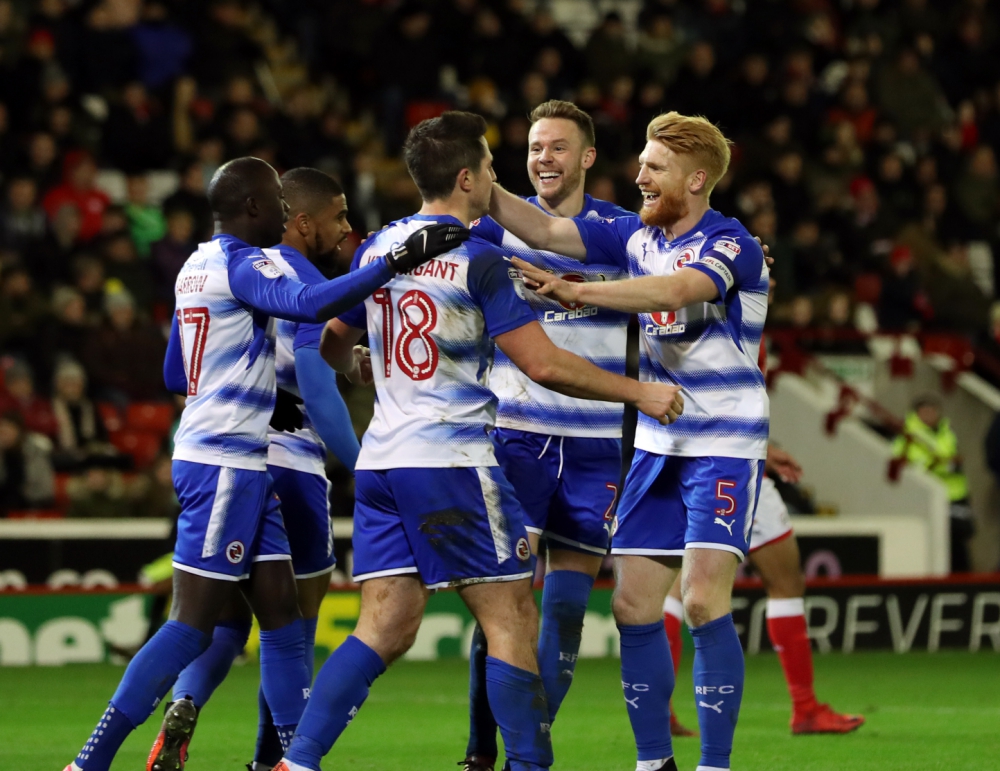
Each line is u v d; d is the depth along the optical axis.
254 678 32.66
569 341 19.09
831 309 47.81
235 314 16.86
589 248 18.22
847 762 20.89
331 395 17.53
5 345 41.88
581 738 23.55
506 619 15.57
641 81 54.81
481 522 15.44
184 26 53.81
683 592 17.23
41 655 34.94
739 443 17.20
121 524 36.84
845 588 39.31
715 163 17.53
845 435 46.19
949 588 40.12
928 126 58.25
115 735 16.22
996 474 46.25
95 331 41.88
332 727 15.28
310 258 19.66
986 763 20.84
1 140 47.03
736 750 22.05
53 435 40.06
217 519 16.70
